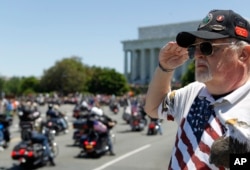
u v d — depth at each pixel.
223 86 2.28
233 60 2.25
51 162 12.72
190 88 2.56
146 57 124.62
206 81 2.29
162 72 2.76
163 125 31.09
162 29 119.12
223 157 2.11
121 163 13.17
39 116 17.02
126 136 22.59
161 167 12.41
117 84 117.12
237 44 2.25
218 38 2.21
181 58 2.72
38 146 12.20
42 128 13.91
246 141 2.05
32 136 12.28
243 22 2.29
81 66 127.94
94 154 14.53
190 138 2.28
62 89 118.19
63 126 23.16
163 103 2.70
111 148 15.01
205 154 2.18
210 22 2.28
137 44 125.88
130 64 129.38
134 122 25.80
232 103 2.19
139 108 28.47
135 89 116.69
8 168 12.35
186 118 2.39
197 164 2.18
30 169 12.12
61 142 19.39
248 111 2.13
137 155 15.04
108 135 14.89
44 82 119.31
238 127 2.09
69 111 50.94
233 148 2.08
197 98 2.41
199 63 2.31
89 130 14.60
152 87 2.82
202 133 2.23
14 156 11.97
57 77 117.81
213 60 2.26
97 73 119.50
